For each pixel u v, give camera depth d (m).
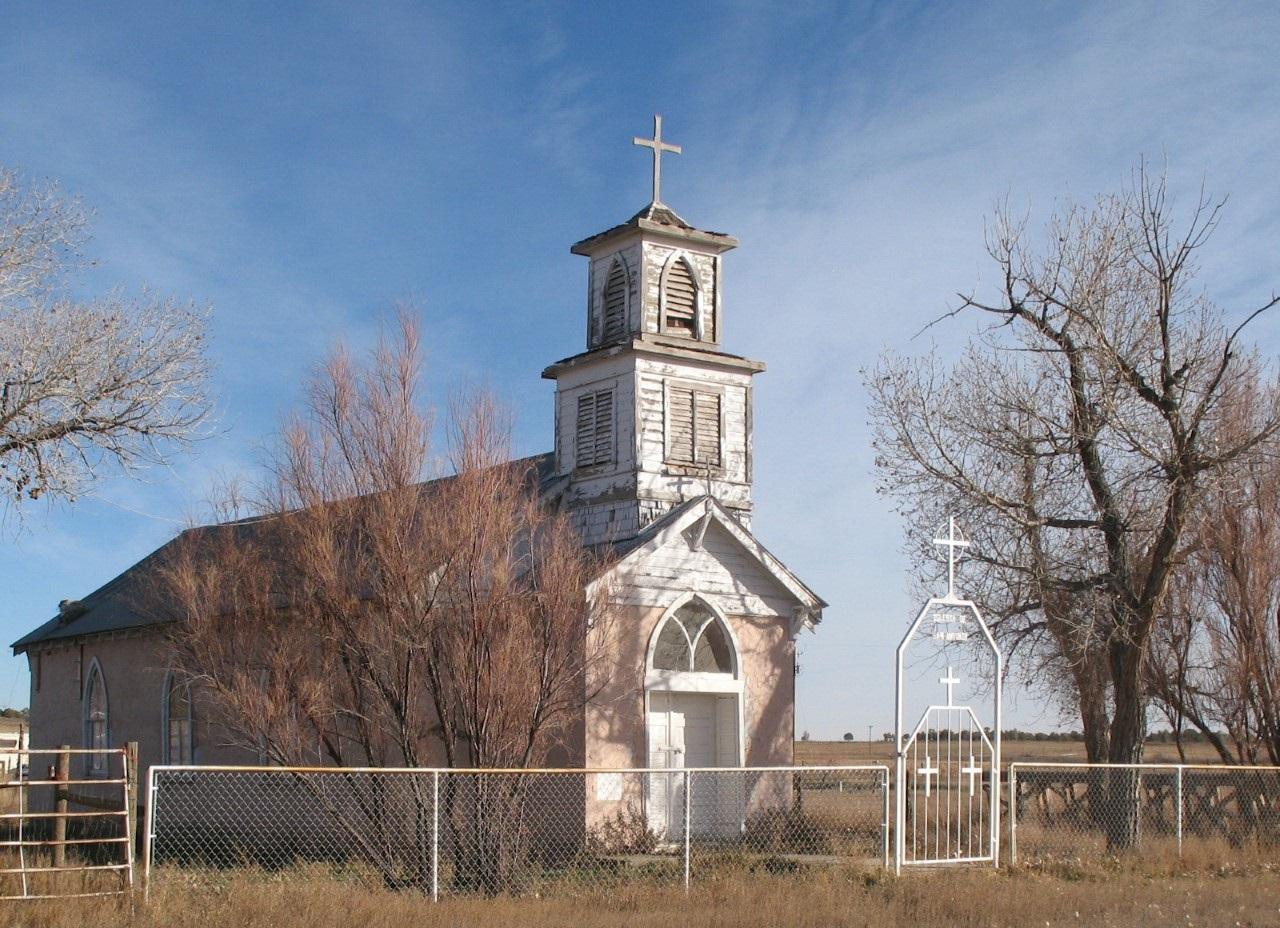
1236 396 27.34
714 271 27.80
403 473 19.84
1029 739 95.38
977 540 26.19
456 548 19.31
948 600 20.97
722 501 26.89
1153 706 31.83
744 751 25.31
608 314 27.66
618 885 18.36
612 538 25.56
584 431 27.31
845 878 19.11
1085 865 21.41
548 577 20.05
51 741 35.09
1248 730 30.17
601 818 23.12
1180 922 16.78
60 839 16.22
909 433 26.09
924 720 20.45
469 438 20.09
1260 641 29.31
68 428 21.83
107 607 33.53
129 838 15.90
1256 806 26.56
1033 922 16.55
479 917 15.48
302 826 24.30
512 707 19.28
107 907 14.91
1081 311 25.12
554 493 27.25
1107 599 25.30
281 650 20.12
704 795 25.16
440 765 21.36
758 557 25.72
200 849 25.23
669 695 25.02
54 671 35.22
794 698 26.22
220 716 25.02
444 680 19.69
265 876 17.84
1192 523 27.27
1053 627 26.59
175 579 21.67
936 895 17.52
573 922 15.48
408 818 19.33
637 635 24.25
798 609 26.30
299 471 20.39
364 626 19.69
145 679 30.84
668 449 26.47
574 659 20.67
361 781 20.02
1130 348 25.30
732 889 17.67
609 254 27.72
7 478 21.48
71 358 21.56
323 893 15.86
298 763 20.14
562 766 23.41
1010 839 21.34
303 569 20.06
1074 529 25.97
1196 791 27.20
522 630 19.56
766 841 24.31
